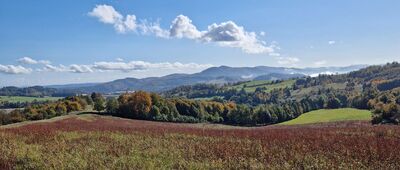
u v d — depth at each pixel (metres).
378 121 67.75
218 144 24.00
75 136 29.52
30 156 18.55
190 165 16.53
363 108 136.62
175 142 25.30
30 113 108.56
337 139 27.53
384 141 25.47
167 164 17.05
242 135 32.72
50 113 108.56
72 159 17.69
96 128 38.44
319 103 159.00
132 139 27.58
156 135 31.48
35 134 29.42
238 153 19.86
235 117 120.75
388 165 16.42
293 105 137.75
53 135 29.02
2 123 102.62
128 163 16.86
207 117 118.88
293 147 22.17
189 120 112.12
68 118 69.19
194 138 29.41
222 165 16.73
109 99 108.88
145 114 104.50
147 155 19.44
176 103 116.44
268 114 118.62
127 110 104.62
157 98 111.69
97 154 19.41
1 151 19.88
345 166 16.38
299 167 16.64
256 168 16.31
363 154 19.12
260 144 23.84
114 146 22.75
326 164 16.69
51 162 16.95
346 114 101.38
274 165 16.89
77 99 128.38
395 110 66.69
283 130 42.06
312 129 44.12
